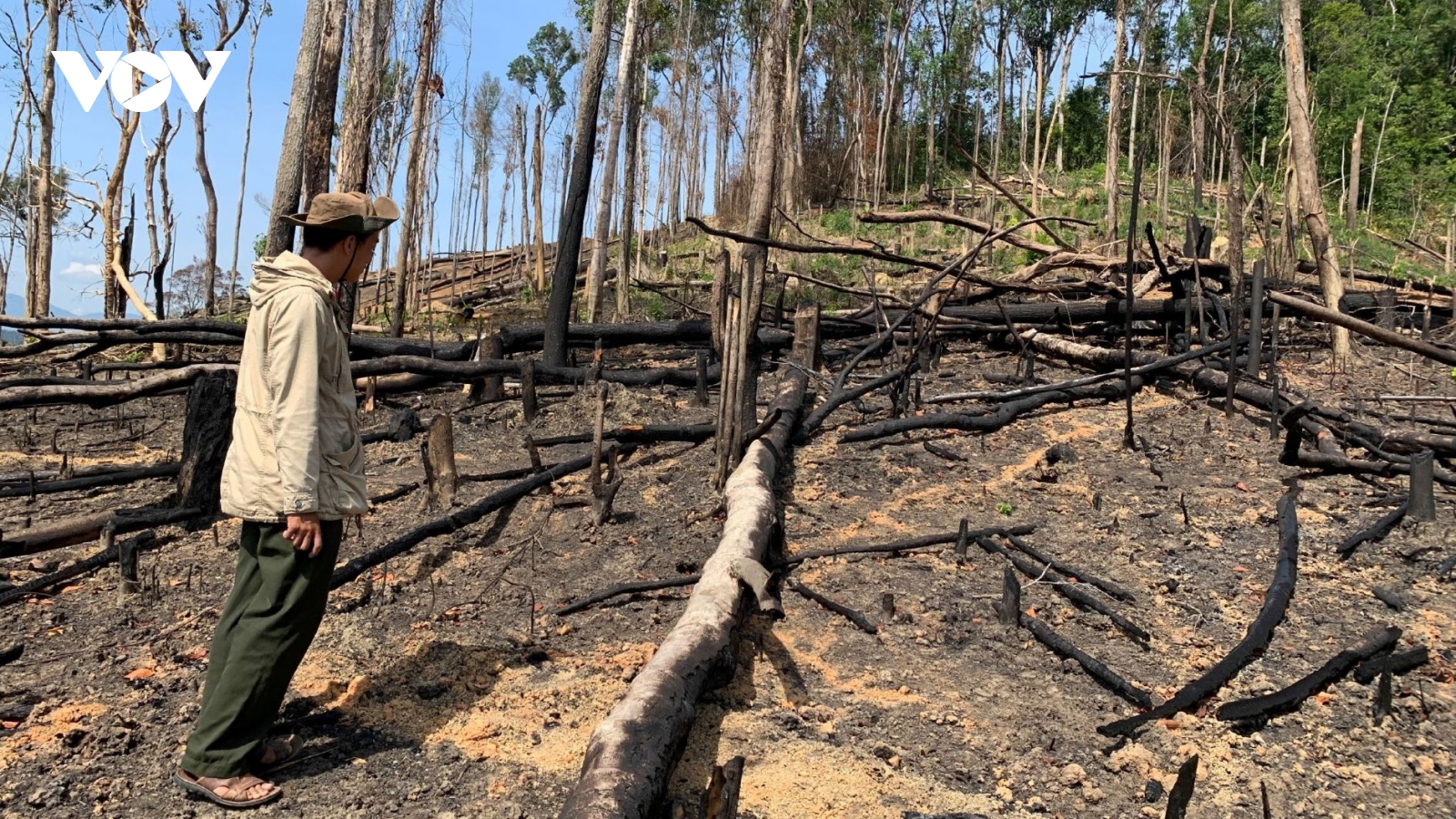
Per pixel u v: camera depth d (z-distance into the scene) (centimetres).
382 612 391
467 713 310
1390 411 741
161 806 258
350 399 275
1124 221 2145
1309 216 923
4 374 994
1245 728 307
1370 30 3231
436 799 263
